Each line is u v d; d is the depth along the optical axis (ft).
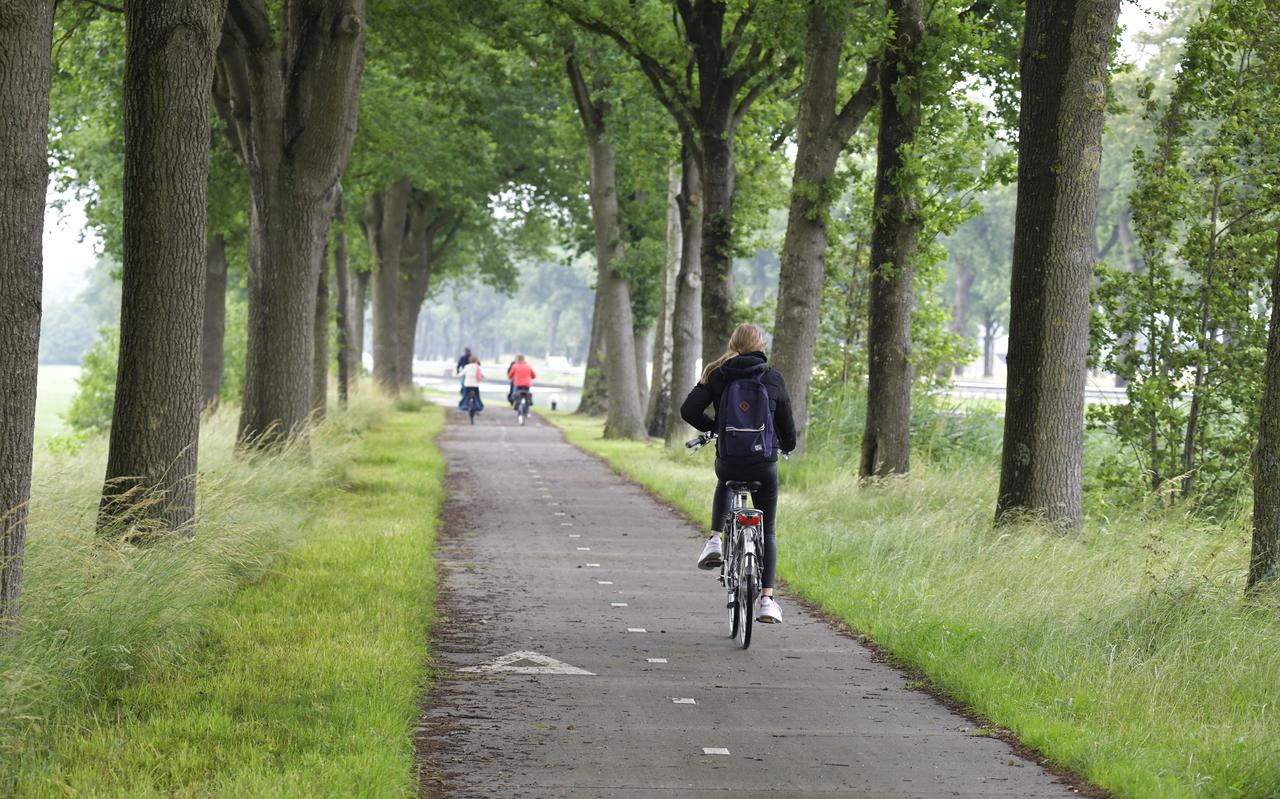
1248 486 85.35
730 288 138.72
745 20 135.44
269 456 91.81
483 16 133.08
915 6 96.07
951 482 94.07
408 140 179.22
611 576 68.23
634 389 186.29
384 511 87.97
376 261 244.01
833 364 149.48
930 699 41.86
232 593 53.67
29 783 28.14
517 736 35.63
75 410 232.73
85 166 161.38
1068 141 71.97
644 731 36.73
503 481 121.19
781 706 40.45
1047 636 46.42
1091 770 32.81
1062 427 73.15
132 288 57.47
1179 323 87.56
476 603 58.54
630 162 192.44
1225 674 41.96
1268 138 83.51
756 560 50.19
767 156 165.07
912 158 94.94
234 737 32.73
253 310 105.50
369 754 31.22
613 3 134.72
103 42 133.39
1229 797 30.76
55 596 38.70
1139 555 61.77
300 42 96.48
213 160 141.38
